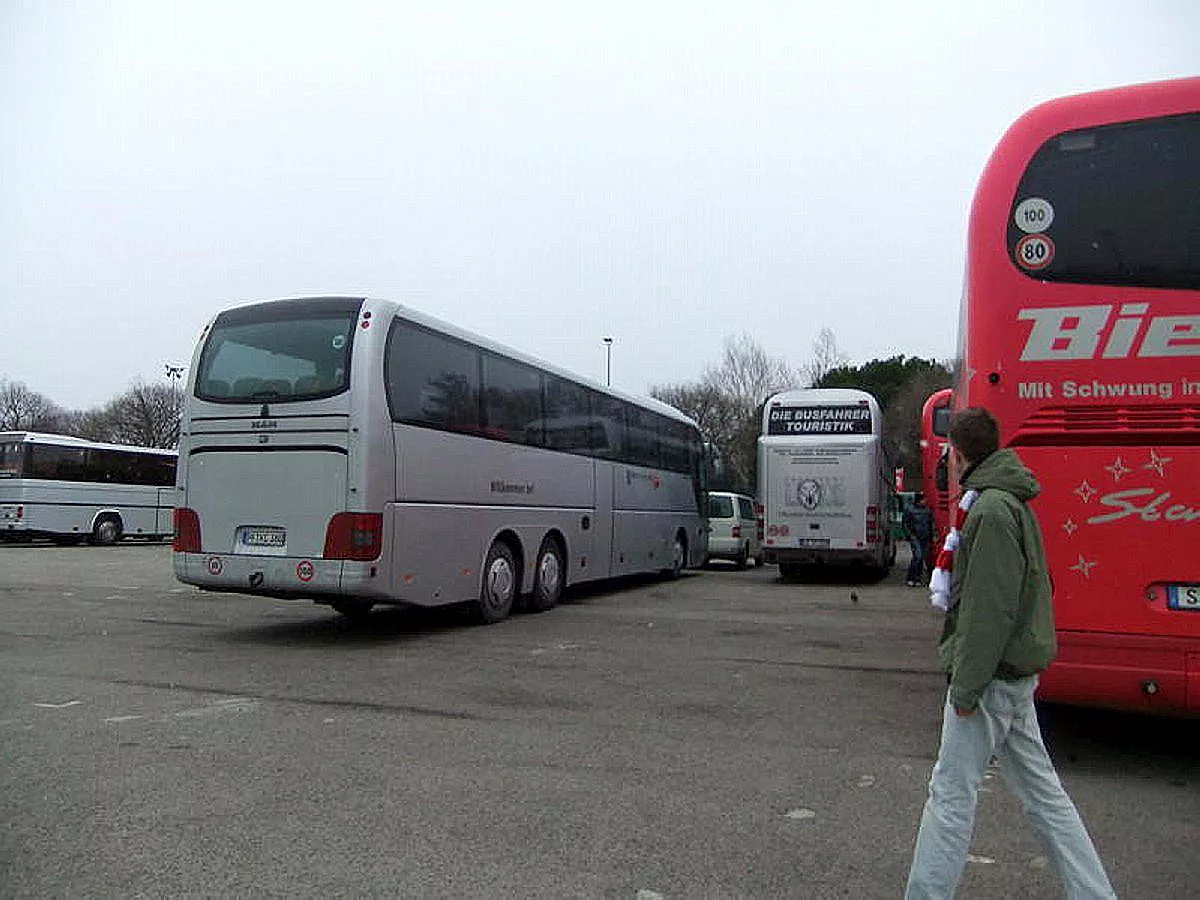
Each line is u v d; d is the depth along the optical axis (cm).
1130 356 523
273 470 937
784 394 1925
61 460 3053
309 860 400
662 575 2005
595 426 1476
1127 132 540
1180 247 522
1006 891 381
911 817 463
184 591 1524
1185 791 513
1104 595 523
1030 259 546
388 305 954
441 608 1288
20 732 601
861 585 1859
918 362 5769
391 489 936
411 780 512
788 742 602
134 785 495
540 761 553
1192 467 511
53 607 1295
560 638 1039
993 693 339
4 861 394
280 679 786
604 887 378
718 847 421
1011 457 362
